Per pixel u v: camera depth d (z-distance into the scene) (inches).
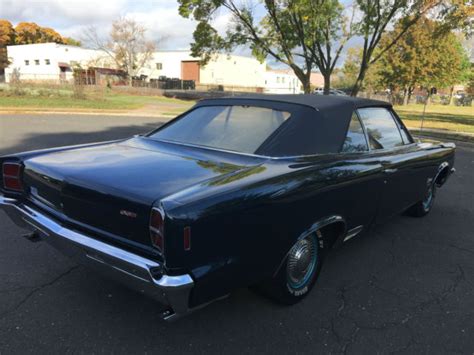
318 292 127.6
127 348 97.7
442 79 1651.1
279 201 97.5
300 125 119.8
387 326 111.2
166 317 85.4
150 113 790.5
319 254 122.8
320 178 108.9
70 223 99.8
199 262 83.7
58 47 2183.8
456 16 754.2
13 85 917.8
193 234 81.2
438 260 155.0
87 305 114.5
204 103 146.3
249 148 117.0
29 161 113.9
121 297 119.2
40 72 2242.9
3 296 116.9
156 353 96.4
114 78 1875.0
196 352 97.4
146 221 83.8
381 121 153.9
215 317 111.7
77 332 102.6
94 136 428.1
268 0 816.9
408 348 102.3
